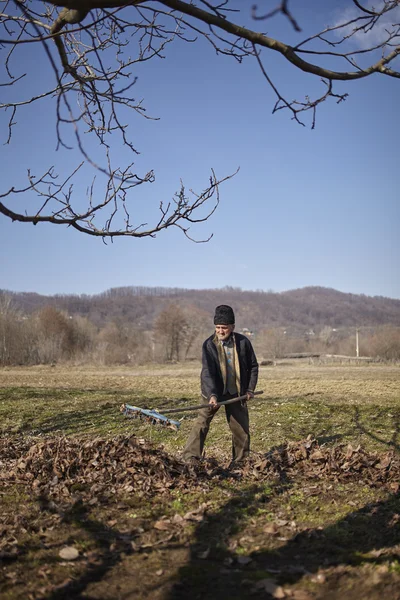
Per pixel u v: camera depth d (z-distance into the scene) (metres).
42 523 4.95
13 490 5.95
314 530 4.73
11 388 16.70
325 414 10.98
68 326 54.38
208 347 6.76
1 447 7.91
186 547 4.42
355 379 20.83
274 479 6.24
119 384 20.02
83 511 5.30
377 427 9.63
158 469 6.30
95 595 3.62
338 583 3.74
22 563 4.11
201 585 3.75
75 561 4.15
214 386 6.59
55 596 3.60
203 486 5.97
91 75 4.79
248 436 6.84
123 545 4.46
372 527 4.84
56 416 11.18
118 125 4.82
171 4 3.22
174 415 11.07
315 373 26.94
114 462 6.50
